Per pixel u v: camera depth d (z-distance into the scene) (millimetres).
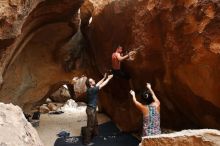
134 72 8211
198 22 5641
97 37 10555
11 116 2150
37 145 2117
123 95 9703
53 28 9555
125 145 8320
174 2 6156
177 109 7426
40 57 10242
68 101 16578
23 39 7777
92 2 10633
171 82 6898
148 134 6066
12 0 5285
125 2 8242
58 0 7746
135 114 8805
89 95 8797
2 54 5918
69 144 8656
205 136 2865
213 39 5383
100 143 8586
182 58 6164
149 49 7250
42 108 14680
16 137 1918
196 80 5961
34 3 6395
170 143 2994
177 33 6215
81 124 11164
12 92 8742
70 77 12547
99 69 11164
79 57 12266
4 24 5367
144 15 7176
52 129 10367
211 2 5387
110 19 9219
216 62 5402
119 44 8836
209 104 5961
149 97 6574
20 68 9039
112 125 10516
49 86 11367
